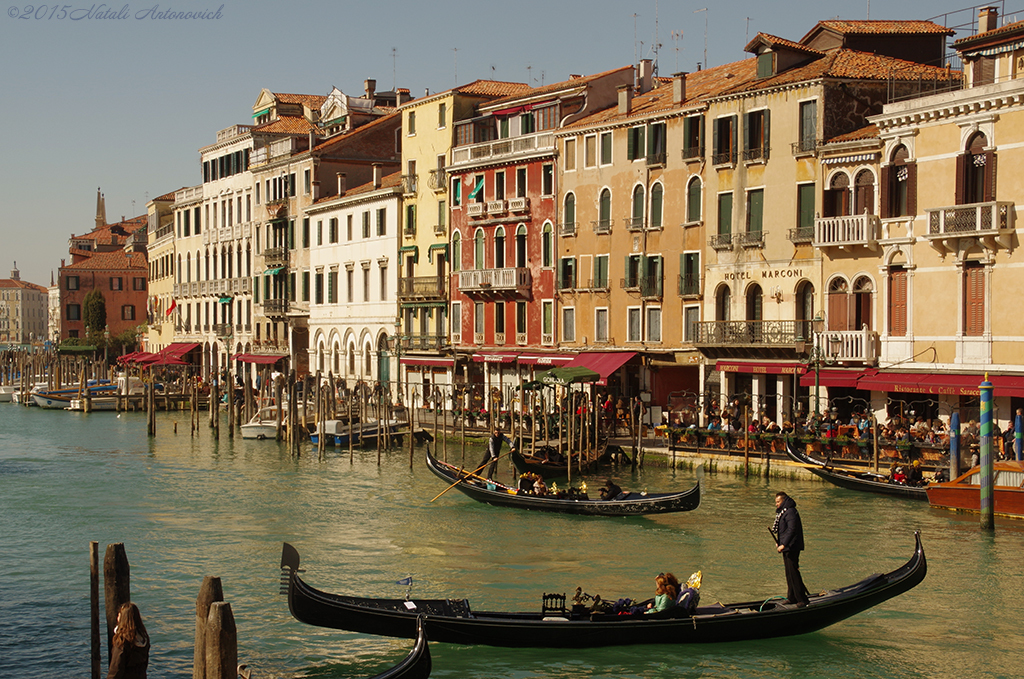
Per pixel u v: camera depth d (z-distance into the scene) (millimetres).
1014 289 30453
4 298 182250
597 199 44750
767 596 20562
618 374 43281
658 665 16891
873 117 34031
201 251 81500
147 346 99438
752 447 34094
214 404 51344
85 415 67000
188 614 19562
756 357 37562
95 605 15258
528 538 25812
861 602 17766
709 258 39906
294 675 16453
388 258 57719
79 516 29172
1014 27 30266
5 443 48969
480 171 51094
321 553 24453
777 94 37312
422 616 15758
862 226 34000
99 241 122750
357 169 65625
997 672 16609
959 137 31703
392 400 57250
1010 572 21781
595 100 46656
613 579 21922
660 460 36562
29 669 16656
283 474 37625
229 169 76750
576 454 36031
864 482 29656
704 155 40062
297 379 60125
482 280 49938
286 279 68438
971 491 26766
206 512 29781
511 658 17141
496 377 50031
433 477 36531
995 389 29844
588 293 45219
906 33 39031
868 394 34812
